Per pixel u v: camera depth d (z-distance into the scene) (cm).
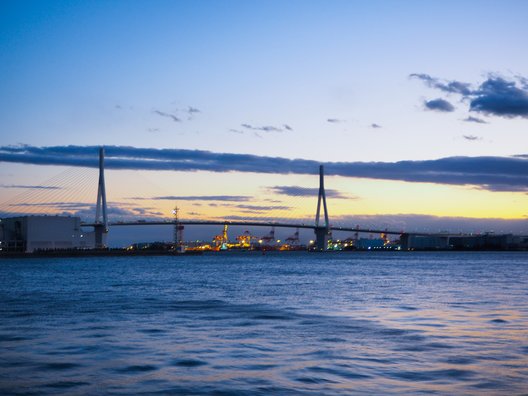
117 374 1892
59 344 2461
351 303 4359
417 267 13262
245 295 5216
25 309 3944
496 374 1861
